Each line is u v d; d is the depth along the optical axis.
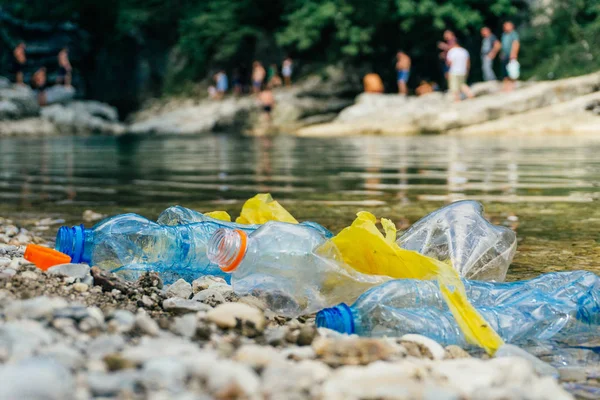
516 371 2.02
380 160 11.58
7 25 31.33
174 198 6.88
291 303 2.93
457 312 2.59
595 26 28.27
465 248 3.37
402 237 3.54
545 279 3.10
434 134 21.33
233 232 2.94
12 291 2.79
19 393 1.62
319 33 29.70
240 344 2.27
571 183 7.76
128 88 33.28
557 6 28.91
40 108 26.66
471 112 21.03
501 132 20.11
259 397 1.74
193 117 27.83
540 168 9.62
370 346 2.17
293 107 27.75
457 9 28.70
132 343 2.16
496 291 3.03
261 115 27.84
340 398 1.77
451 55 22.89
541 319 2.77
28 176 9.47
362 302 2.66
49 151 15.58
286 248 2.94
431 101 23.53
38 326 2.07
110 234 3.27
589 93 21.38
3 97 25.45
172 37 33.28
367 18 28.91
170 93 32.62
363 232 2.99
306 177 8.86
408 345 2.33
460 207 3.56
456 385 1.96
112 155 14.07
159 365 1.82
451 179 8.36
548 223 5.24
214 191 7.44
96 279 2.97
